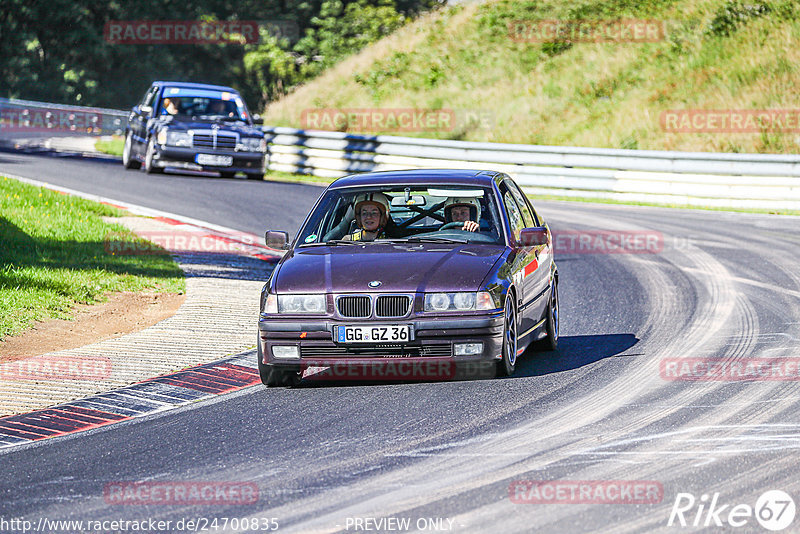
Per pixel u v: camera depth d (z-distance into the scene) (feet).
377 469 74.90
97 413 94.94
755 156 279.90
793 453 75.61
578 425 85.35
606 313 144.46
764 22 392.27
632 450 77.66
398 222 115.65
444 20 495.41
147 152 302.25
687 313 141.49
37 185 257.55
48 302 136.87
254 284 161.07
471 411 91.04
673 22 414.21
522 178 310.04
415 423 87.61
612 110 376.89
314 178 341.00
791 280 167.63
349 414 91.61
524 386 100.27
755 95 354.54
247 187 285.64
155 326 131.23
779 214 268.41
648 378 102.73
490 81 426.10
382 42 515.09
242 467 76.89
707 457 75.36
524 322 110.22
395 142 328.90
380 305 98.89
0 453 83.05
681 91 371.76
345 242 111.14
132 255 175.42
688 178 287.48
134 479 74.84
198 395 101.19
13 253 162.50
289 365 100.89
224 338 125.49
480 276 101.14
